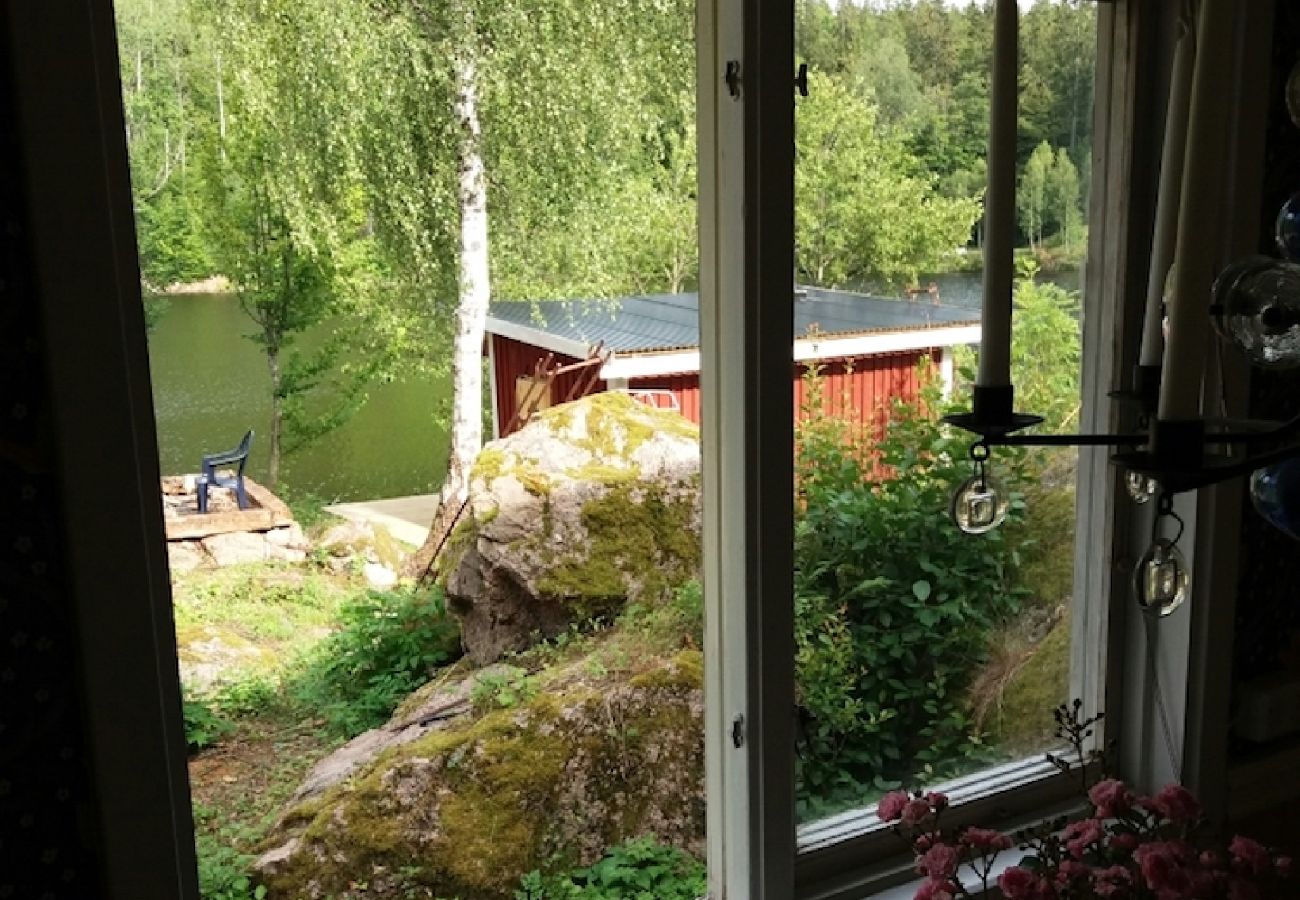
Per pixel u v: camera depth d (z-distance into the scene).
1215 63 0.67
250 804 1.91
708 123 1.28
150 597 0.90
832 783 1.51
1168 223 0.90
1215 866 1.08
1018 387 1.61
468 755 2.09
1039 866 1.13
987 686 1.63
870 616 1.53
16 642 0.86
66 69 0.82
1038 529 1.65
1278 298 0.80
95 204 0.84
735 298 1.26
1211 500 1.53
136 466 0.88
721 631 1.38
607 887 2.03
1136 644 1.66
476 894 1.96
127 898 0.92
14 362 0.84
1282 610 1.69
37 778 0.88
